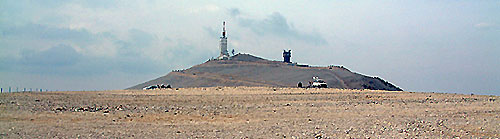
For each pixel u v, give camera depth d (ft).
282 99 364.58
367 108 323.98
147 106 312.71
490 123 265.34
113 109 296.10
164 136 213.05
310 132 225.76
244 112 298.97
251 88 479.82
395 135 220.84
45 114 266.77
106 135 212.02
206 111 299.99
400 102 358.84
